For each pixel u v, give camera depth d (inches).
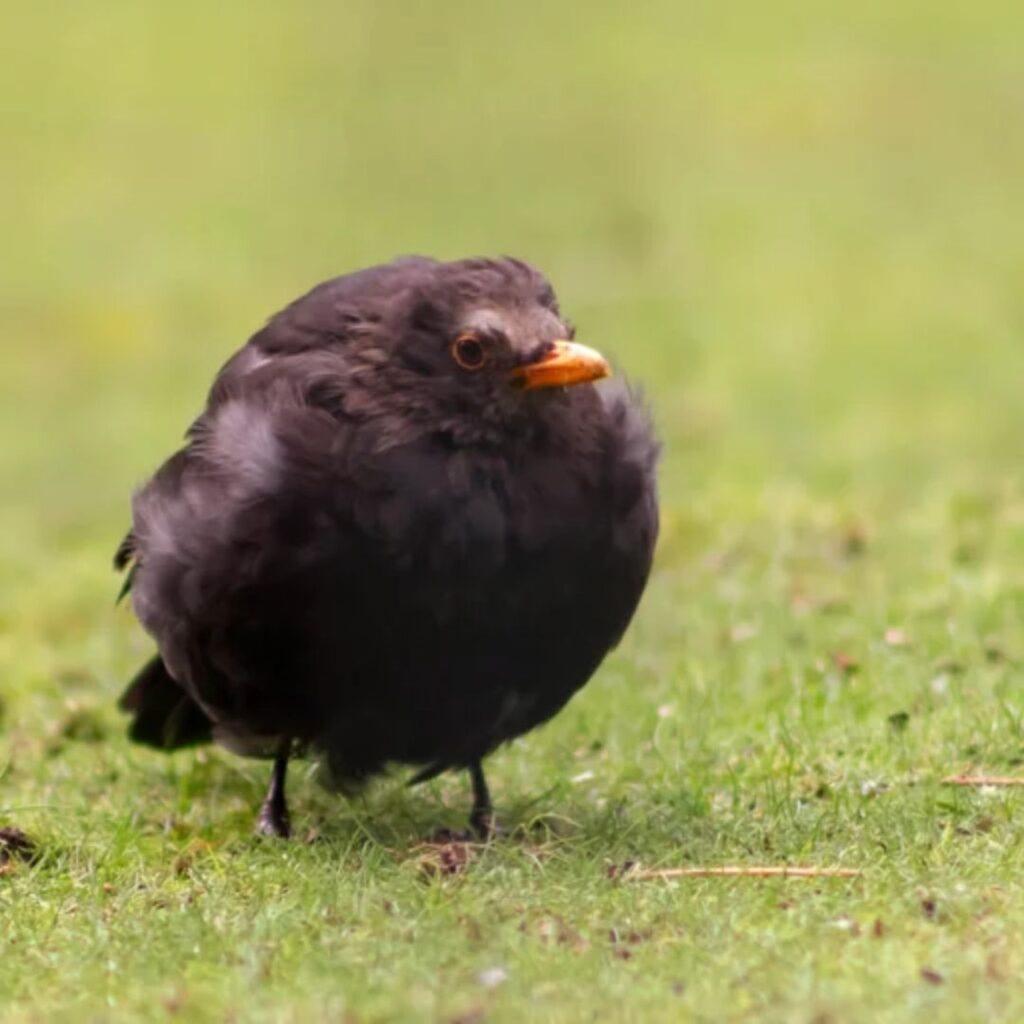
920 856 383.6
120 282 1341.0
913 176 1456.7
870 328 1104.2
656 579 627.8
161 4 2130.9
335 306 410.0
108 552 820.0
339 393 396.5
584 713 503.5
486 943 339.6
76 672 609.0
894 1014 303.9
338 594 392.5
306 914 362.0
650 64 1814.7
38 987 335.9
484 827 431.5
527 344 392.5
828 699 493.0
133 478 964.6
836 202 1395.2
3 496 943.7
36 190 1577.3
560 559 398.9
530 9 2011.6
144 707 482.3
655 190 1445.6
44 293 1323.8
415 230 1406.3
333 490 390.9
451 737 415.2
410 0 2074.3
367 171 1566.2
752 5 1996.8
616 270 1261.1
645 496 412.8
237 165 1615.4
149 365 1175.0
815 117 1624.0
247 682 408.8
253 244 1405.0
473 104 1731.1
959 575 593.0
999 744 453.7
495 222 1397.6
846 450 855.1
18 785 488.7
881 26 1894.7
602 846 403.9
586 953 333.4
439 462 393.1
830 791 433.7
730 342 1085.8
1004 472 787.4
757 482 793.6
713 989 316.2
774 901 362.3
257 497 392.5
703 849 399.5
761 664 531.5
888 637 534.6
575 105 1697.8
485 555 392.8
